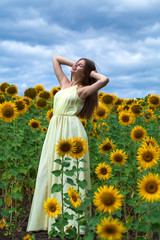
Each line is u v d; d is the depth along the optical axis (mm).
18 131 4387
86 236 1875
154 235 2814
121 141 4355
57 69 3887
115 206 1690
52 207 2236
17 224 3318
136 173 3682
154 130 4828
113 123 5004
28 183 4031
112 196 1712
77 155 2422
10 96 5219
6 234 2918
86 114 3705
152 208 2100
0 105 3289
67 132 3307
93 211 3521
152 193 1851
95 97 3695
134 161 3713
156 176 1884
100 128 4289
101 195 1721
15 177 3660
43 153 3363
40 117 4863
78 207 2248
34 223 3139
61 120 3350
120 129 4766
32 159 4094
